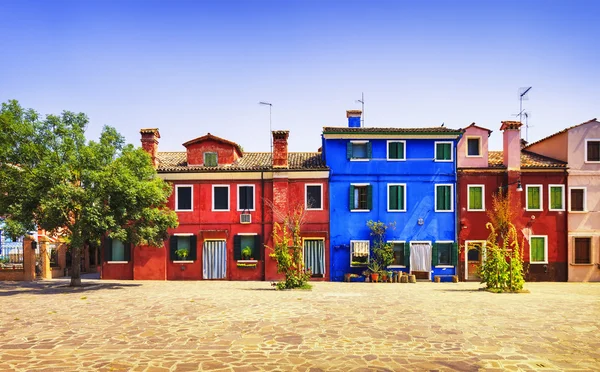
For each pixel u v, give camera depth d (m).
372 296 18.44
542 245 28.95
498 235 28.64
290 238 28.19
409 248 28.66
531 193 29.19
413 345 9.57
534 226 28.95
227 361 8.38
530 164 29.50
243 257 28.55
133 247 28.59
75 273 23.31
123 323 12.07
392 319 12.58
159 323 12.04
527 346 9.48
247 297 17.91
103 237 28.66
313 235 28.66
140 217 23.17
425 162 29.16
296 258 22.59
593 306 15.25
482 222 28.98
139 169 23.73
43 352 9.05
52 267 29.12
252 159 31.27
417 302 16.28
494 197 28.91
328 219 28.78
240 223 28.62
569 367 8.01
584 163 29.39
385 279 27.66
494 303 16.05
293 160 30.91
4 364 8.20
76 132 22.58
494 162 30.22
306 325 11.70
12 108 22.27
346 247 28.62
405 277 27.69
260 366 8.06
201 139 29.66
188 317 12.93
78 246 21.77
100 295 18.86
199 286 23.77
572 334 10.63
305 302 16.20
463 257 28.75
